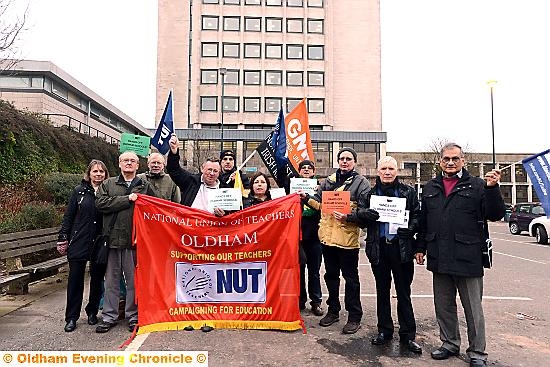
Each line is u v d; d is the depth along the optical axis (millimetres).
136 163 5988
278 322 5742
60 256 9914
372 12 58906
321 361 4754
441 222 4910
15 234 7699
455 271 4730
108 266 5766
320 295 6672
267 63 57094
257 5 57656
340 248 5719
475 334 4738
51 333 5551
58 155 18125
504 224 37000
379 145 52312
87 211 5836
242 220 5859
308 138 8406
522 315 6727
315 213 6586
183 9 57031
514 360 4918
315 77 57625
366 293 8234
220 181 6930
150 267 5711
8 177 14789
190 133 50156
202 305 5820
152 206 5766
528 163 4828
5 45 11445
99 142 22688
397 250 5238
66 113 27625
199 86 56125
